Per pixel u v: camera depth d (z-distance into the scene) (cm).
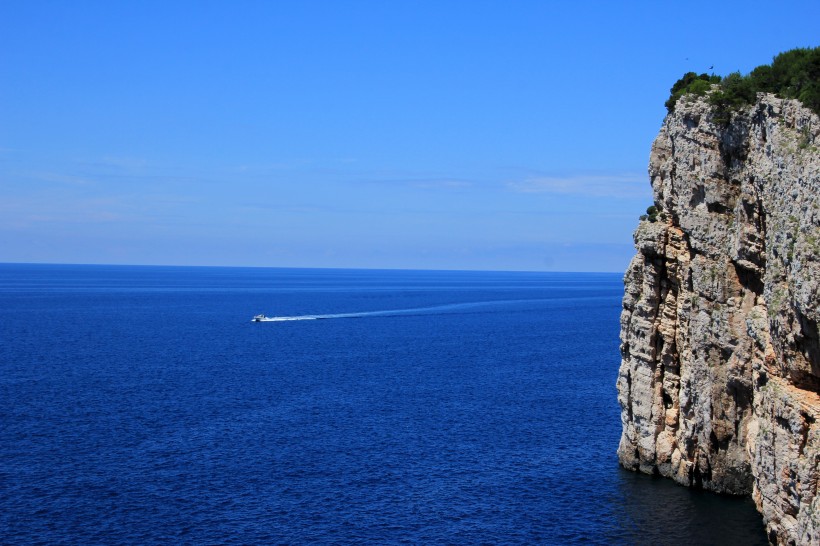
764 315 5422
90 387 11144
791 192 4631
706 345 6200
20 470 7050
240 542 5581
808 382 4697
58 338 17400
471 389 11294
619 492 6588
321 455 7725
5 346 15700
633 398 7081
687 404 6506
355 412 9681
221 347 16225
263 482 6869
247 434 8506
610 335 18975
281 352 15512
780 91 5238
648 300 6831
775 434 4891
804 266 4331
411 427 8900
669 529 5772
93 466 7231
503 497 6519
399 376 12519
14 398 10194
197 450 7831
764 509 5138
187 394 10756
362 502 6406
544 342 17412
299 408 9900
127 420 9062
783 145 4838
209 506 6259
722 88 6134
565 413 9631
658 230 6675
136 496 6444
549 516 6084
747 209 5656
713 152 6053
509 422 9138
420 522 5988
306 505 6322
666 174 6688
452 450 7938
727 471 6334
